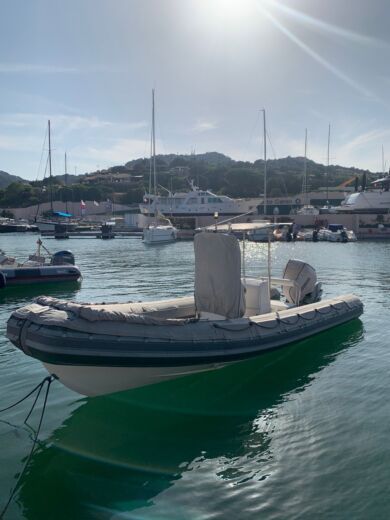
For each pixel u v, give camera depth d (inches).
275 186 4810.5
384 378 349.7
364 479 224.4
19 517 204.4
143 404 313.3
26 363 390.3
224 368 362.6
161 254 1478.8
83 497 217.6
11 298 718.5
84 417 294.7
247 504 209.3
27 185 4601.4
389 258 1288.1
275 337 366.6
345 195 3410.4
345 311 468.8
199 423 286.0
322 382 346.3
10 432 275.9
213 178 5329.7
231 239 350.3
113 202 4274.1
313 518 199.2
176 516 203.0
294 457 245.8
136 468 239.0
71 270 871.1
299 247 1697.8
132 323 295.9
